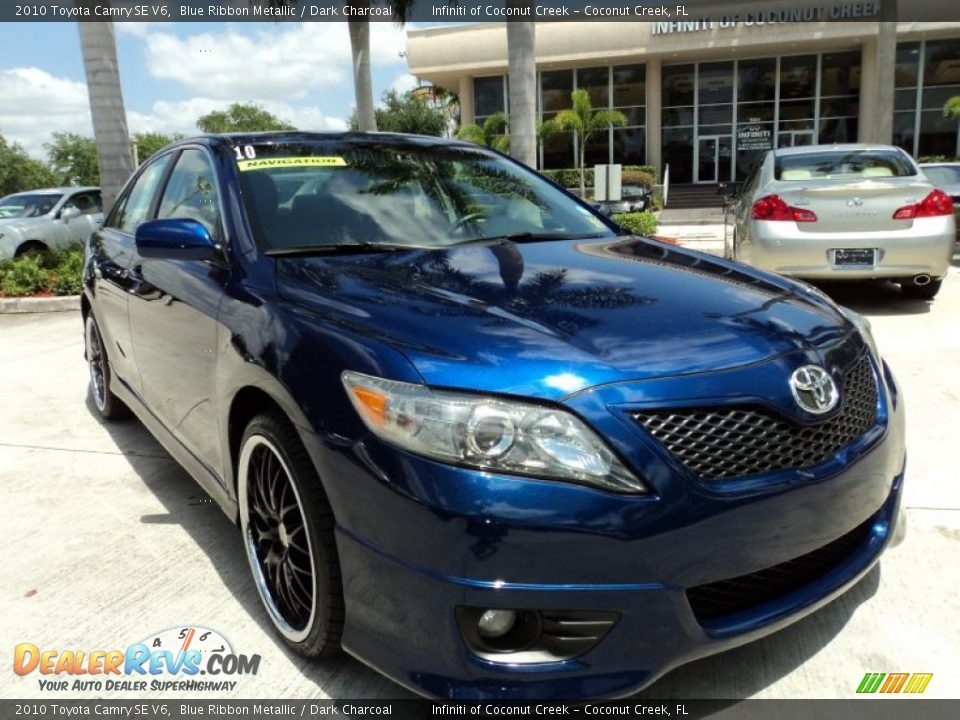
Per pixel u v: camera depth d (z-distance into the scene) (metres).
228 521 3.30
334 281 2.43
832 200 6.37
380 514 1.85
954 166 13.95
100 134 10.01
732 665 2.27
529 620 1.82
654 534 1.77
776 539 1.91
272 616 2.43
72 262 9.49
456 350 1.92
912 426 4.05
